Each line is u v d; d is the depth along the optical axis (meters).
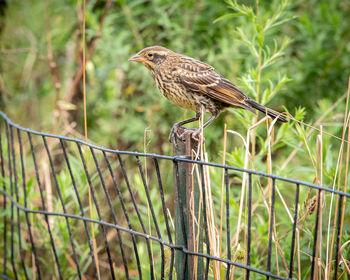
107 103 12.22
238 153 8.50
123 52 11.37
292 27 12.41
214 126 11.81
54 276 9.62
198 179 6.53
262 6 11.14
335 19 11.30
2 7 13.91
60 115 12.50
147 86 11.91
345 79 11.68
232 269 6.95
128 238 11.51
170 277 6.46
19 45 14.86
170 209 11.42
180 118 11.84
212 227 6.66
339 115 8.36
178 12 11.74
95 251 7.73
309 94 11.62
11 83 15.05
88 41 12.94
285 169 9.61
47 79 15.22
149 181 11.69
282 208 9.80
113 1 12.25
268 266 5.90
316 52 11.37
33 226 9.96
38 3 14.52
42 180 12.05
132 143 12.58
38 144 13.74
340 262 6.83
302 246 7.89
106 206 12.01
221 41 11.07
